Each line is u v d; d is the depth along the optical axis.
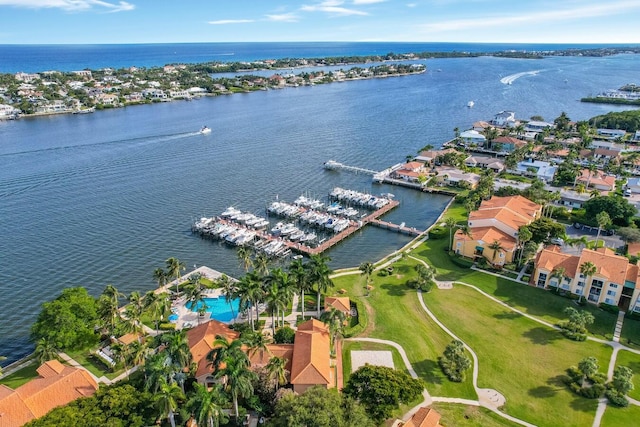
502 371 74.31
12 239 130.38
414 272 108.25
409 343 81.81
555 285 98.75
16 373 75.69
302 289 85.75
